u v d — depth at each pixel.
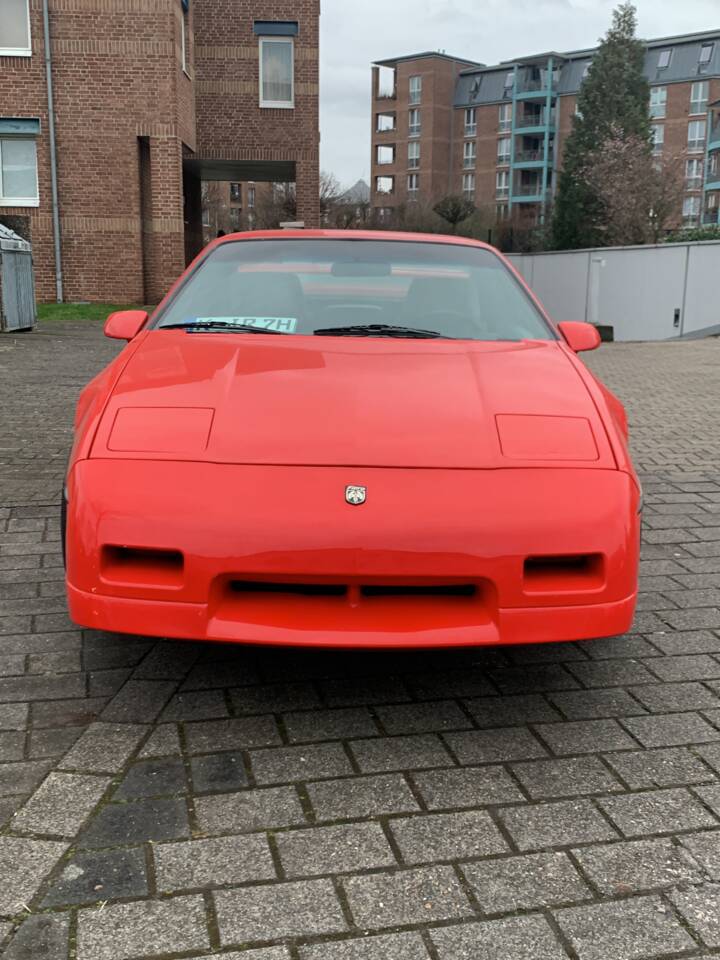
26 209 21.17
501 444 2.72
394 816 2.26
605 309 23.03
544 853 2.12
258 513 2.50
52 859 2.06
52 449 6.59
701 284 20.58
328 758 2.54
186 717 2.75
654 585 4.06
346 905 1.93
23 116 20.64
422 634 2.53
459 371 3.14
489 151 91.00
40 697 2.86
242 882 2.00
